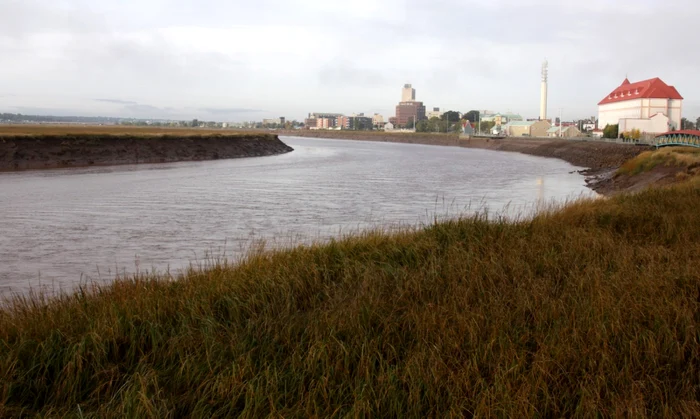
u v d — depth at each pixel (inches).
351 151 4456.2
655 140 2741.1
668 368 226.1
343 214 1037.8
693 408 196.7
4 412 203.2
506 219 589.6
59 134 2437.3
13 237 780.6
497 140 5866.1
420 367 222.7
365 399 204.5
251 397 206.1
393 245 446.6
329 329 265.6
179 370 231.6
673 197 721.0
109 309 288.4
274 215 1015.0
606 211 618.5
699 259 375.6
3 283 541.3
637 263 393.4
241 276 362.9
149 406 196.1
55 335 258.5
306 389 220.4
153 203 1164.5
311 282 354.3
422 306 295.6
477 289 323.0
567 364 228.4
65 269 600.7
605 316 271.7
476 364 224.7
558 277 348.8
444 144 7165.4
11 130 3179.1
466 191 1523.1
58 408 211.2
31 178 1717.5
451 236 472.1
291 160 3048.7
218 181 1696.6
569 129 5713.6
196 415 200.8
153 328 264.8
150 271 582.2
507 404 198.2
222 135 3444.9
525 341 249.8
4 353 240.7
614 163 2669.8
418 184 1701.5
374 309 289.0
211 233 822.5
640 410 193.6
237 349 247.0
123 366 241.3
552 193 1503.4
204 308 299.0
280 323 279.9
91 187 1472.7
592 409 195.3
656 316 267.4
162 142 2876.5
